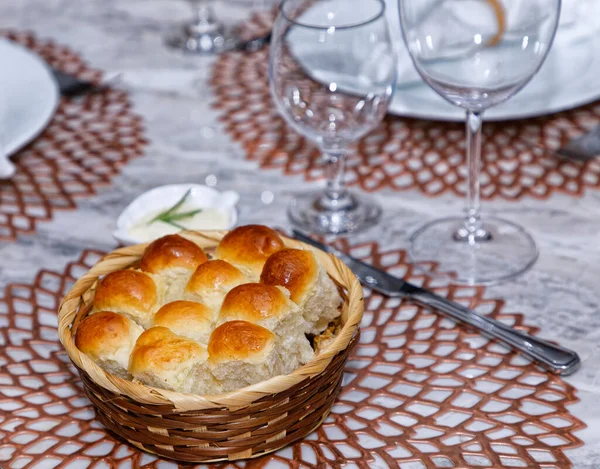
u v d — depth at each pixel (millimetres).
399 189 1171
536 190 1158
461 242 1101
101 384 911
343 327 936
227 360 918
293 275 958
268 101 1296
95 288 985
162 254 987
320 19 1156
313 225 1127
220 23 1443
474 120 1074
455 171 1187
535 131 1226
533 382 980
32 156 1224
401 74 1201
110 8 1499
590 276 1064
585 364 992
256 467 937
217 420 911
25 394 989
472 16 1016
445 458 934
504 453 934
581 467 925
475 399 971
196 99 1304
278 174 1195
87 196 1174
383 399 975
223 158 1217
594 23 1225
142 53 1389
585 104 1258
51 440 958
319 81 1098
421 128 1243
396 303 1047
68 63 1362
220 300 964
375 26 1088
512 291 1055
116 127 1263
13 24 1455
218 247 1002
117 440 957
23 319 1050
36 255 1109
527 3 1007
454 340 1015
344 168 1195
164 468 938
